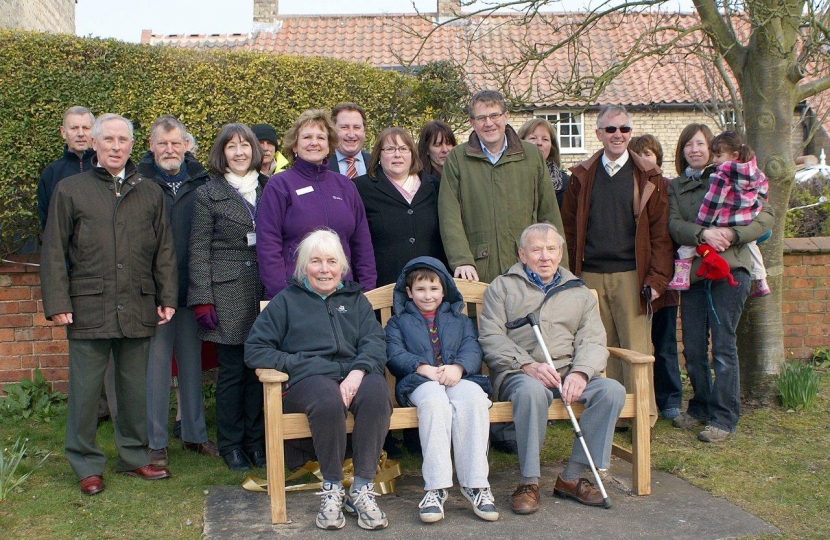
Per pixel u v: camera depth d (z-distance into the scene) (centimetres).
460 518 353
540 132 542
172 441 492
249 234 433
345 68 662
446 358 390
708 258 451
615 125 457
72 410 390
